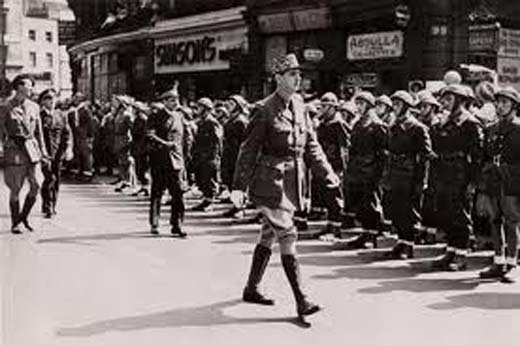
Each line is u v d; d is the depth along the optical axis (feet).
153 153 32.50
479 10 52.11
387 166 28.89
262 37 71.77
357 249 30.42
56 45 202.59
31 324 17.94
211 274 24.76
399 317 20.01
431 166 27.25
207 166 41.70
